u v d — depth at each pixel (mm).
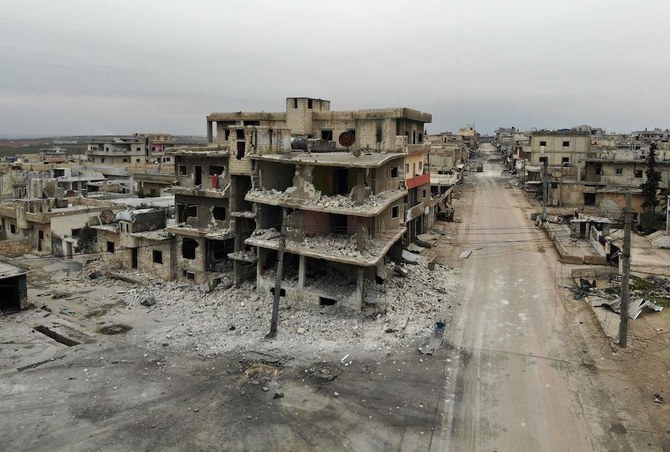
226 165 38031
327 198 32844
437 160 86688
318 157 35094
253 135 35406
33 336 29703
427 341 28000
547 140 82125
